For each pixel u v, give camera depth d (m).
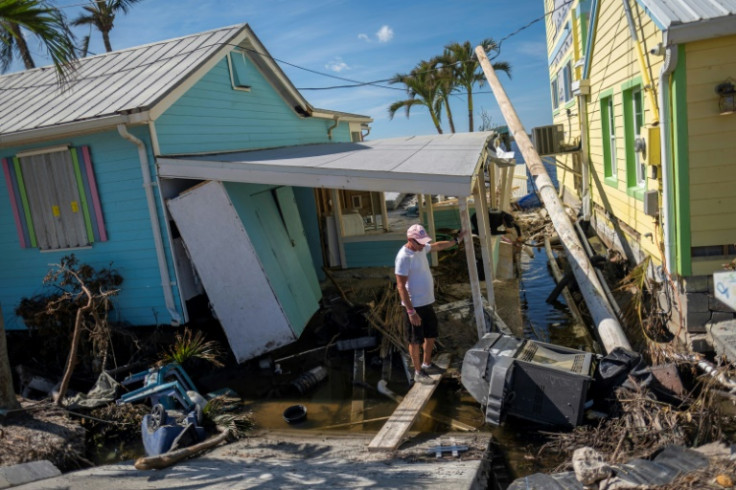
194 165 7.20
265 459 4.79
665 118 6.07
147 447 5.24
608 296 7.78
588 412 5.16
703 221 6.00
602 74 10.45
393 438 4.98
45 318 7.39
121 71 8.74
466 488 3.69
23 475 4.31
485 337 5.98
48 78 9.34
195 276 7.99
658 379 4.94
